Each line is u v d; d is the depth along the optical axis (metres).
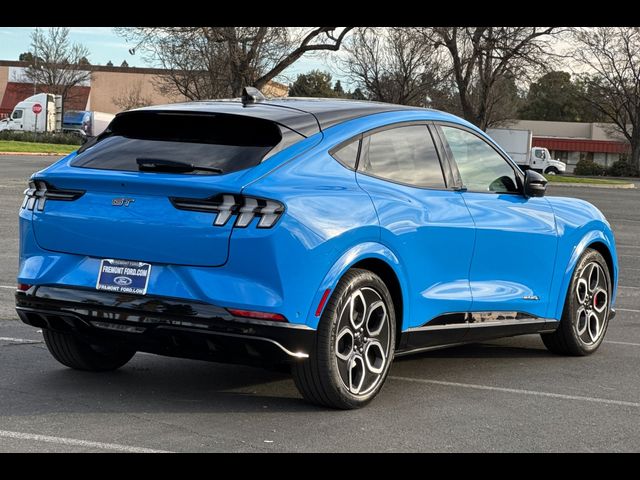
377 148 5.48
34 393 5.31
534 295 6.55
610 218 23.30
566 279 6.85
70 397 5.25
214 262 4.72
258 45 40.66
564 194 35.34
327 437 4.63
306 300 4.78
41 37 75.94
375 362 5.27
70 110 75.88
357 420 4.97
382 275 5.38
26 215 5.23
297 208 4.76
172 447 4.36
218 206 4.71
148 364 6.26
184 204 4.77
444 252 5.70
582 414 5.34
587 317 7.09
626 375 6.49
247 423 4.82
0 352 6.40
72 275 5.05
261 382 5.79
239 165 4.87
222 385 5.68
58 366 6.06
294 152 5.02
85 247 5.02
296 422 4.88
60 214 5.08
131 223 4.86
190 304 4.73
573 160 99.06
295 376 4.98
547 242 6.59
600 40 73.06
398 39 54.56
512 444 4.66
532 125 102.38
